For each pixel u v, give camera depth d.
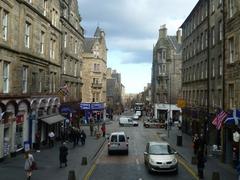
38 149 33.47
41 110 36.56
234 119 23.75
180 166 26.78
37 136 33.66
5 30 27.22
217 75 35.28
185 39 57.22
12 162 25.98
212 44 38.06
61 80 46.41
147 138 49.94
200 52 44.81
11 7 27.81
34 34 33.62
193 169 25.33
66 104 48.25
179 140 40.81
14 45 28.66
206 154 29.94
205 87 41.66
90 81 89.06
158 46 97.44
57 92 42.22
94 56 89.44
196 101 47.22
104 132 51.81
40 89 36.94
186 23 56.41
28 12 31.67
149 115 120.75
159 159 23.30
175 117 92.25
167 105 93.31
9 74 28.02
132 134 56.22
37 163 26.50
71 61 52.84
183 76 59.03
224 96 29.42
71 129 43.12
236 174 23.44
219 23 34.78
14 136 28.56
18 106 29.14
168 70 93.56
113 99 143.75
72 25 51.59
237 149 25.73
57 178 21.17
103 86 94.69
